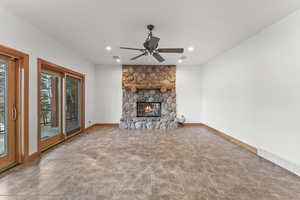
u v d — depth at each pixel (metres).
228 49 4.50
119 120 6.56
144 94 6.62
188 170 2.61
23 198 1.87
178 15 2.67
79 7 2.45
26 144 2.89
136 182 2.24
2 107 2.63
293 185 2.17
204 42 3.94
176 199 1.88
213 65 5.53
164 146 3.88
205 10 2.52
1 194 1.94
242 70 3.90
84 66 5.47
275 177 2.39
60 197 1.90
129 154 3.33
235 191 2.03
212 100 5.64
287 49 2.66
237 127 4.10
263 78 3.21
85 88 5.54
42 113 3.59
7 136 2.67
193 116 6.69
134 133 5.27
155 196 1.93
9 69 2.70
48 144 3.77
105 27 3.13
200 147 3.80
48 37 3.52
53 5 2.39
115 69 6.56
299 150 2.46
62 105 4.29
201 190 2.05
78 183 2.20
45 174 2.45
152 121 6.09
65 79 4.32
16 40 2.68
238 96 4.06
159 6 2.42
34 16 2.71
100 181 2.26
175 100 6.65
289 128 2.63
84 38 3.69
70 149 3.65
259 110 3.31
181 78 6.68
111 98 6.55
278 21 2.84
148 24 3.00
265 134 3.14
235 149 3.66
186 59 5.72
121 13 2.62
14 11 2.55
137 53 4.88
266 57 3.12
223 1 2.29
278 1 2.28
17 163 2.81
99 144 4.04
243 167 2.73
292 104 2.58
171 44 4.07
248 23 2.94
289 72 2.63
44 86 3.67
